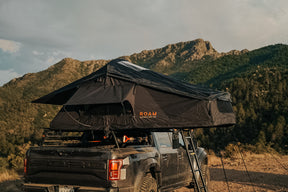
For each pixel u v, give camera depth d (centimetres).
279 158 1728
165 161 625
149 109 543
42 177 501
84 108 577
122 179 457
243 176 1063
